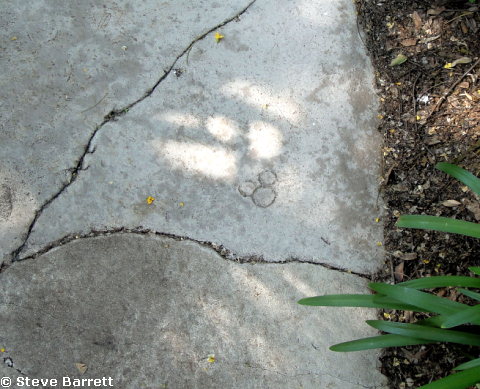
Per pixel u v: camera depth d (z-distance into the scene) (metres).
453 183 2.19
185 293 2.04
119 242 2.10
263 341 2.00
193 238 2.12
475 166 2.20
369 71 2.40
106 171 2.19
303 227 2.15
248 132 2.28
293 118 2.30
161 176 2.20
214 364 1.97
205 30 2.42
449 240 2.11
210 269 2.08
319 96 2.34
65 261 2.07
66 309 2.02
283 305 2.04
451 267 2.08
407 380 1.95
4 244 2.08
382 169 2.25
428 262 2.09
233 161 2.23
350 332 2.02
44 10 2.41
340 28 2.46
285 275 2.08
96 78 2.32
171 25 2.42
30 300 2.02
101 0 2.45
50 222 2.12
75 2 2.44
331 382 1.95
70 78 2.31
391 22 2.48
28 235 2.10
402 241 2.13
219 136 2.26
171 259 2.09
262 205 2.17
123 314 2.01
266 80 2.35
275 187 2.20
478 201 2.15
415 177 2.22
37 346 1.97
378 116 2.33
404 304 1.75
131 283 2.05
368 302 1.74
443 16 2.49
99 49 2.36
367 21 2.49
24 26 2.38
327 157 2.25
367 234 2.15
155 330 2.00
